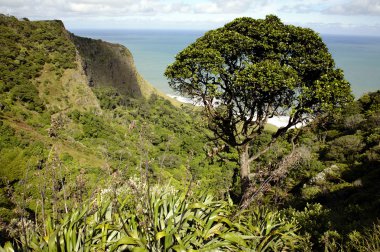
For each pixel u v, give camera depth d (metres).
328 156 22.20
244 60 11.75
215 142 12.68
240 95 11.58
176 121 75.38
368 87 159.12
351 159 19.09
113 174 3.14
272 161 3.81
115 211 3.52
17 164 27.53
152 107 106.31
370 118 27.19
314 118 11.25
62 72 80.44
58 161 3.31
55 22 91.19
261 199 4.18
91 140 58.34
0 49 72.50
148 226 3.19
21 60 74.19
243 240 3.11
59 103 73.62
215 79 11.96
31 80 73.12
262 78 10.30
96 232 3.37
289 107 11.31
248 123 11.89
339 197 12.40
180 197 3.59
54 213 3.30
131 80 133.00
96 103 81.50
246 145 11.80
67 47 86.94
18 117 59.97
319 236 5.28
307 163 19.52
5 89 65.00
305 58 11.21
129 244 3.04
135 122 3.02
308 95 10.56
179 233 3.20
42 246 3.12
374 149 17.48
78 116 67.94
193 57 11.60
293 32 11.46
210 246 3.02
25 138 44.31
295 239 3.93
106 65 124.56
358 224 5.88
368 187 11.75
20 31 82.00
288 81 10.16
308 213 7.00
